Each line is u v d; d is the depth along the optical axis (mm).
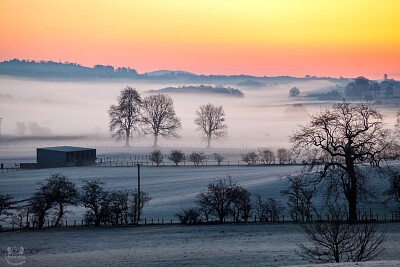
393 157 89500
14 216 95188
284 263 54688
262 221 90375
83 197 92375
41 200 91938
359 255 48312
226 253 61594
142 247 69125
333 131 86875
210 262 56156
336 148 86562
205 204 92188
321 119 87938
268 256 58969
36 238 78750
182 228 85062
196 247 67500
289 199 95875
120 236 79250
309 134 88312
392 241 66875
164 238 76312
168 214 98625
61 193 91688
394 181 94812
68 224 92625
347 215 84125
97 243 73625
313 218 91062
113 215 92938
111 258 60562
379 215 92438
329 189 86875
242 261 56250
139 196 93625
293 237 73625
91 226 89750
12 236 80875
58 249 69375
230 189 91875
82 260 59812
